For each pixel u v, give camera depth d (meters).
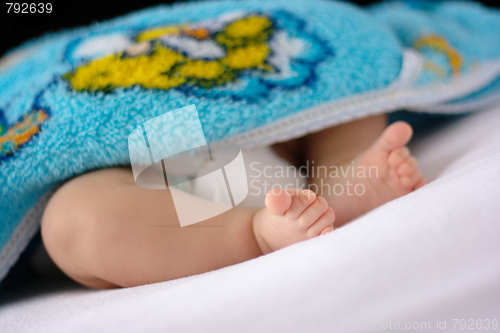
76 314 0.36
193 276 0.42
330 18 0.73
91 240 0.45
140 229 0.45
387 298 0.29
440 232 0.31
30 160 0.52
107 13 1.35
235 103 0.56
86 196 0.47
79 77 0.59
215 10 0.82
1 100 0.65
